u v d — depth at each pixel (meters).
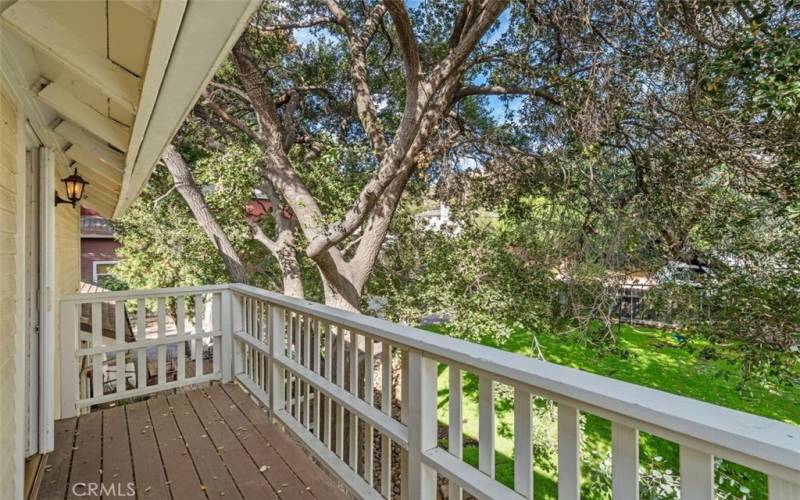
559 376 1.08
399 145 4.48
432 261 6.39
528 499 1.18
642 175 4.54
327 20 5.61
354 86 5.52
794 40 2.79
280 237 6.42
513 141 5.52
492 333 5.64
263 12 5.52
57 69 1.52
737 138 3.66
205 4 0.78
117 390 3.37
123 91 1.25
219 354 3.81
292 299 2.72
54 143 2.57
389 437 1.71
